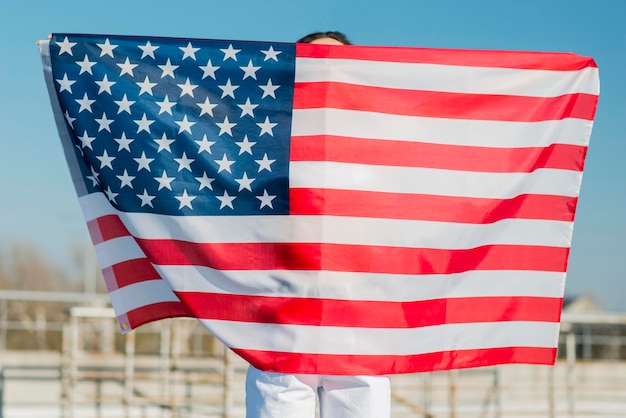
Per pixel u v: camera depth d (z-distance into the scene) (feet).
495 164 13.14
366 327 12.44
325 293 12.42
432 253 12.78
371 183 12.76
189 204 12.60
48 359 61.16
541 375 56.75
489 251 12.99
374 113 12.95
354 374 12.25
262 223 12.56
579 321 44.55
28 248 204.85
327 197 12.63
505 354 12.87
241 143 12.75
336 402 12.34
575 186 13.23
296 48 13.03
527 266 13.03
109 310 41.98
